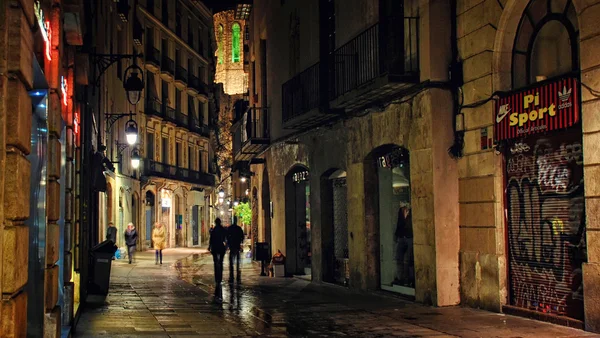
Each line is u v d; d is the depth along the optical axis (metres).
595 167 9.05
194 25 52.78
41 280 6.01
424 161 12.62
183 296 15.03
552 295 10.20
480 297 11.74
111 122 29.81
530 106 10.52
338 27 16.77
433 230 12.34
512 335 9.12
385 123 14.27
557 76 9.99
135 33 38.25
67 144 9.40
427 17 12.47
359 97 14.02
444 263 12.31
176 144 49.47
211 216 61.34
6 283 4.54
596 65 9.05
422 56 12.65
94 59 17.73
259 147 24.16
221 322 10.90
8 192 4.64
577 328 9.47
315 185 18.58
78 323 10.65
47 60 6.45
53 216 6.99
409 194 14.34
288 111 19.59
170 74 45.91
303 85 18.44
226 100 61.66
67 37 9.09
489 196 11.47
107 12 28.33
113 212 32.31
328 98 16.64
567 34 10.12
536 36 10.88
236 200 65.88
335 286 17.05
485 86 11.59
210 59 57.91
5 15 4.52
